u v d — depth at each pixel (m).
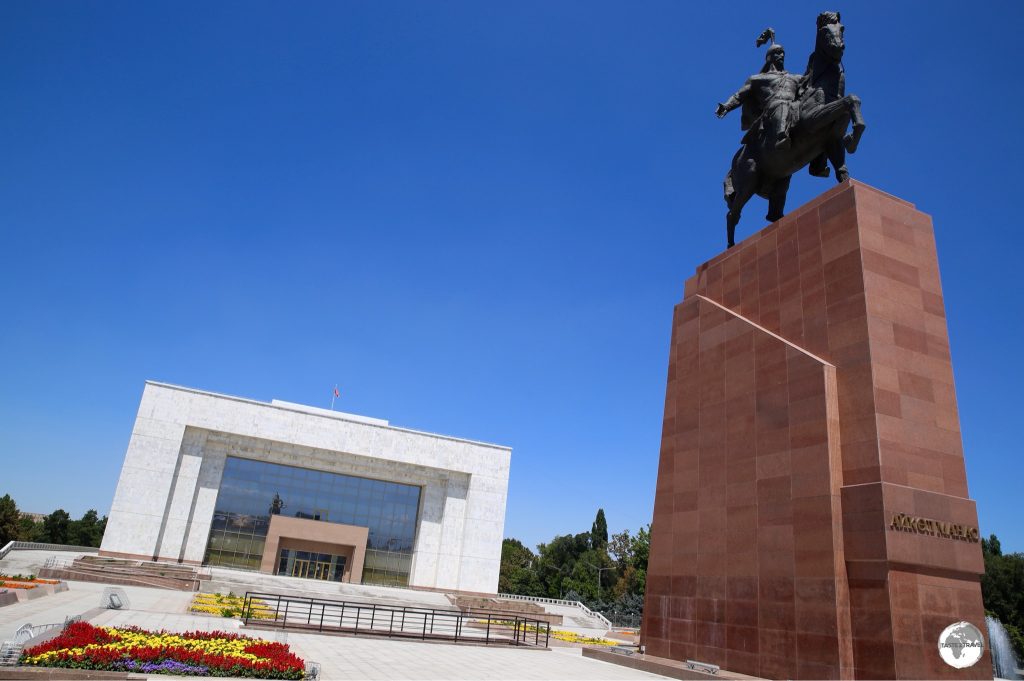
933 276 15.12
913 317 14.41
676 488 17.62
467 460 58.66
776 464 14.66
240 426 52.34
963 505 12.95
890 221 15.04
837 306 14.60
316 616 27.73
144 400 50.53
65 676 9.73
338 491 56.06
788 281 16.17
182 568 43.47
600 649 18.69
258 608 27.66
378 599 40.97
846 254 14.68
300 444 53.75
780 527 14.11
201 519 51.00
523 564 105.81
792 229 16.41
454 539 57.38
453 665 15.52
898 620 11.60
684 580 16.50
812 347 14.99
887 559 11.84
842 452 13.52
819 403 13.91
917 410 13.59
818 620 12.63
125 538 47.75
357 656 15.73
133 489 48.75
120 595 22.12
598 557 86.75
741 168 19.27
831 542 12.78
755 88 18.78
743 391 16.22
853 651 12.08
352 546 54.84
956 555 12.49
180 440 50.62
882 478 12.61
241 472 53.59
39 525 95.19
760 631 13.92
